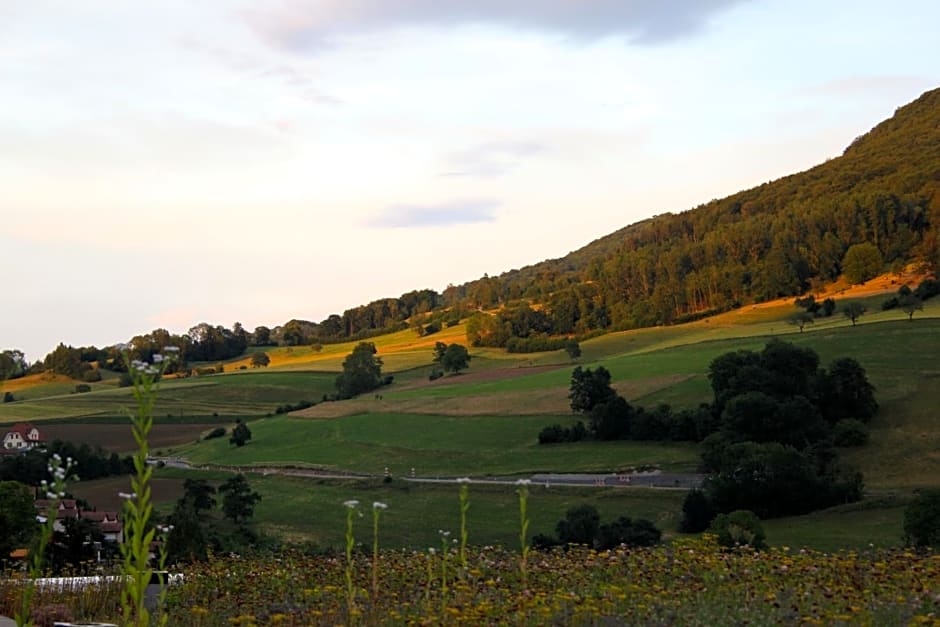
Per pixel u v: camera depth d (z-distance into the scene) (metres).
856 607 9.45
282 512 62.84
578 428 86.56
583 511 48.47
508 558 13.78
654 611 9.95
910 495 55.44
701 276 164.00
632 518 55.22
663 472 71.50
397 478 76.44
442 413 104.94
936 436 72.31
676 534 53.25
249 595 11.91
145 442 5.12
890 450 70.06
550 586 11.86
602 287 181.88
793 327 129.25
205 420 125.19
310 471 84.69
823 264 162.00
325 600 10.84
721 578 11.64
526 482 9.39
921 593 10.33
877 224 167.38
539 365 139.00
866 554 13.48
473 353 164.75
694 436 80.50
